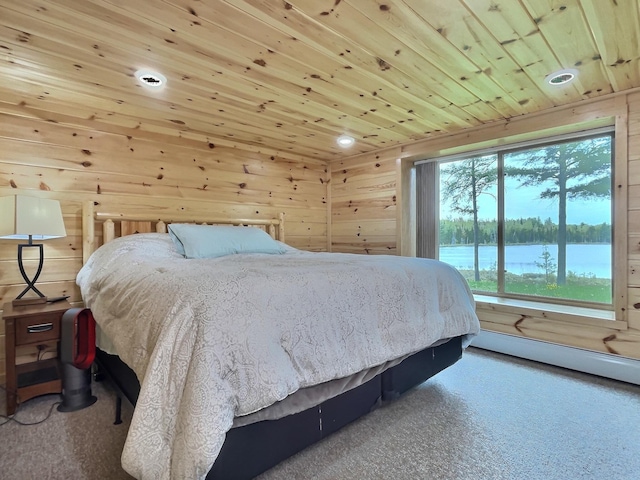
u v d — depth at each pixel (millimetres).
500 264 3090
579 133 2580
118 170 2648
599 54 1735
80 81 1957
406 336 1699
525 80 2023
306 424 1355
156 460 961
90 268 2246
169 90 2100
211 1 1306
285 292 1287
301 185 3912
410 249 3525
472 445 1528
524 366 2510
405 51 1690
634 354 2184
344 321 1435
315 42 1604
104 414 1809
